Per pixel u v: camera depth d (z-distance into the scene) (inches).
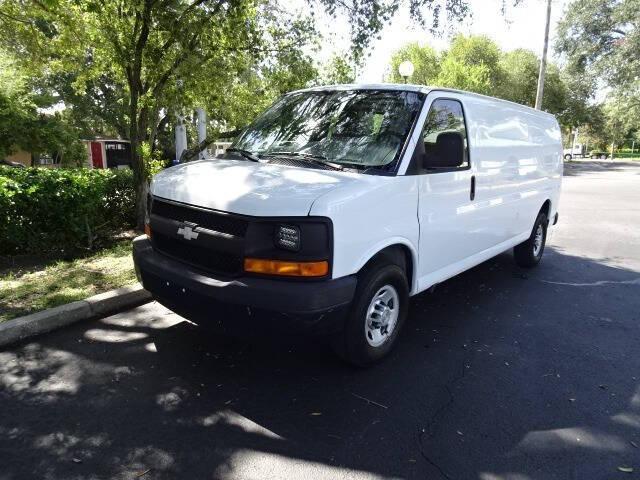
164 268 144.6
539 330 193.3
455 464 113.0
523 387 148.6
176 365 153.0
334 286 128.2
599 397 144.6
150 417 126.6
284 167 151.8
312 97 188.4
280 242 125.3
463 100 188.7
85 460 110.3
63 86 1030.4
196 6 268.1
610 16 1328.7
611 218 478.3
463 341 179.9
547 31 855.7
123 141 1039.6
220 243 132.3
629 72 1296.8
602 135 2354.8
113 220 316.8
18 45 342.6
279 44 332.8
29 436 117.9
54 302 187.3
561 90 1589.6
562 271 283.0
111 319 186.7
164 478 105.8
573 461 115.5
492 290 242.4
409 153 155.7
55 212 257.6
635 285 257.6
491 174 205.9
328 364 157.0
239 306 126.5
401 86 174.9
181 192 146.2
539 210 274.1
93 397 134.8
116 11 262.7
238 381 145.1
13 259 247.1
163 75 291.9
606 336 189.5
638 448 121.3
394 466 111.5
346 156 158.6
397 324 161.8
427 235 166.9
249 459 112.3
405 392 142.7
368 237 139.2
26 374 145.9
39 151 753.6
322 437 120.9
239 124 357.4
